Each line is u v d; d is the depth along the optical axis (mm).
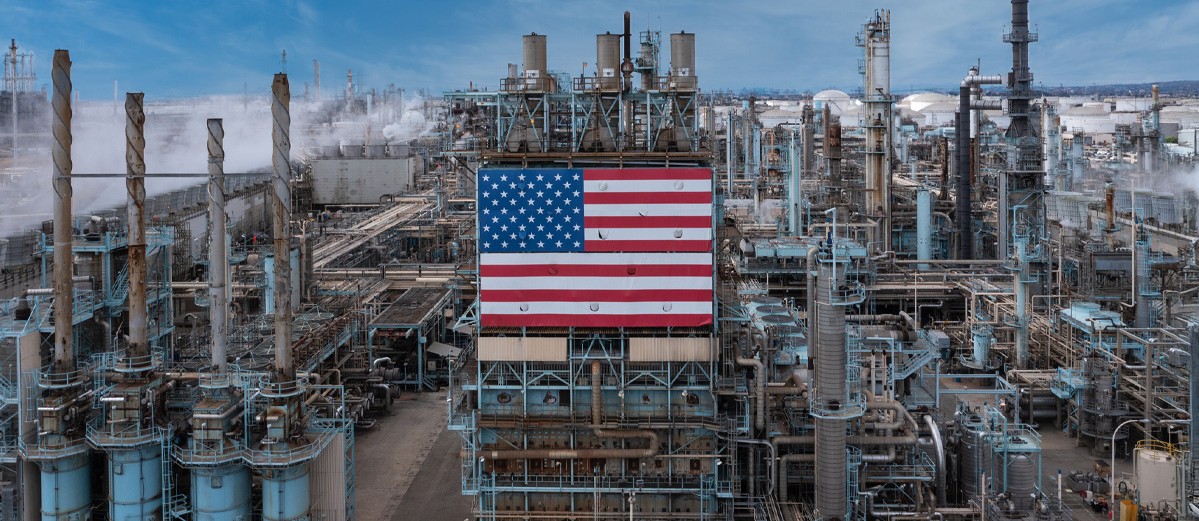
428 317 115562
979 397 100312
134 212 70875
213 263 70875
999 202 146125
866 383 78250
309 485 69500
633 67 79438
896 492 76688
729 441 72625
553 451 72125
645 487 73062
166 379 76000
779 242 135250
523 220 71438
